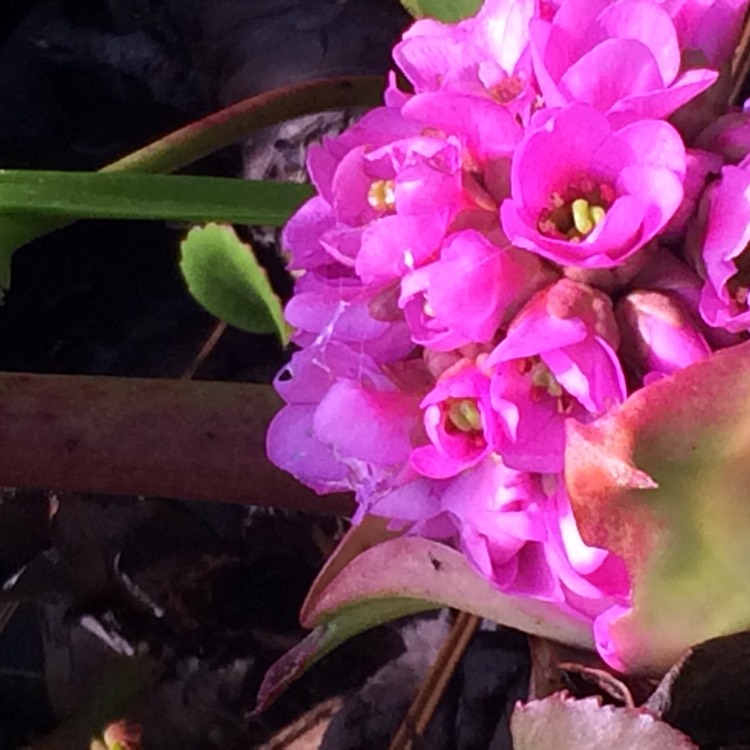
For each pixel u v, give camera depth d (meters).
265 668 0.30
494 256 0.19
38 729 0.30
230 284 0.26
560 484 0.20
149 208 0.25
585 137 0.19
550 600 0.21
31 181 0.25
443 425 0.20
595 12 0.20
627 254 0.19
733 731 0.22
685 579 0.20
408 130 0.21
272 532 0.30
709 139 0.20
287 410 0.22
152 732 0.29
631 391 0.20
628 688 0.21
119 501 0.30
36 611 0.30
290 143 0.32
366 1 0.33
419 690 0.28
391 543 0.22
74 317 0.33
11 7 0.34
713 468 0.19
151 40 0.33
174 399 0.26
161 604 0.30
